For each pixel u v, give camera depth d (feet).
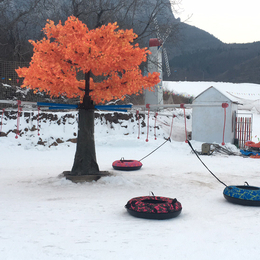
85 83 32.81
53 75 29.27
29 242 14.14
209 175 36.47
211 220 18.72
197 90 219.41
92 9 86.74
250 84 268.82
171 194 26.43
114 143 67.41
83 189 28.09
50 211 20.18
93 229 16.47
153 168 42.14
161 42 88.58
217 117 68.85
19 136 63.93
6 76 78.89
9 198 24.16
